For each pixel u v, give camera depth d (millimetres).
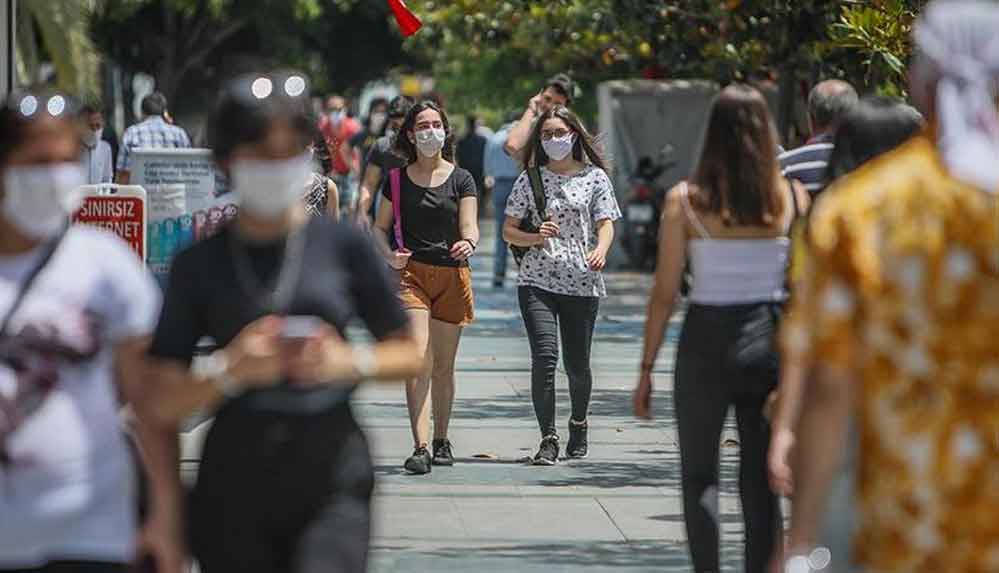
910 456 11422
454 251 28828
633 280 70375
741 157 17953
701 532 18391
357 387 13461
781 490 14578
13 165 12602
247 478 13188
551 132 29203
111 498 13102
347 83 138750
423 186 28859
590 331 29859
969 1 11844
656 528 24531
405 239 28922
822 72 41625
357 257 13531
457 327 29312
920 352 11367
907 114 17719
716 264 18109
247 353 12758
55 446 12805
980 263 11344
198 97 126000
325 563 13117
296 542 13312
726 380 18172
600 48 59344
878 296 11336
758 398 18297
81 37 64500
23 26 64750
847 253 11352
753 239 18125
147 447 13383
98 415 13000
